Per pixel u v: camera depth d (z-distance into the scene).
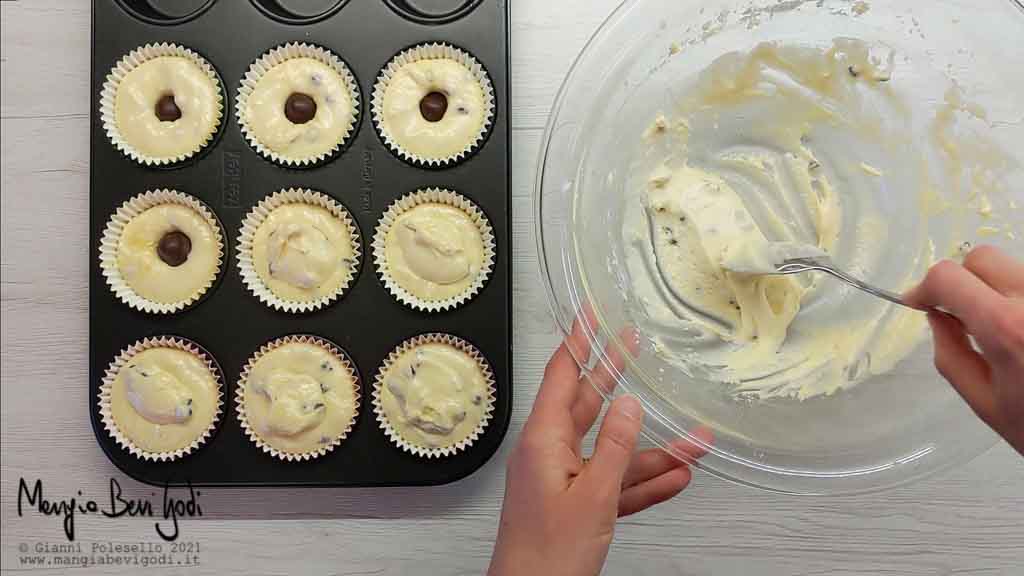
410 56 0.39
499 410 0.37
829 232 0.37
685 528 0.39
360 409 0.38
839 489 0.33
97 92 0.39
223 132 0.39
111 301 0.38
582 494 0.29
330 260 0.38
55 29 0.40
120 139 0.39
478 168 0.38
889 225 0.37
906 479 0.33
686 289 0.36
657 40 0.35
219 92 0.39
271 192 0.39
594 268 0.35
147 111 0.39
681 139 0.37
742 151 0.38
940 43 0.34
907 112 0.36
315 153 0.39
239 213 0.39
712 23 0.35
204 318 0.38
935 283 0.26
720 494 0.39
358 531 0.39
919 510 0.38
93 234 0.38
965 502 0.38
